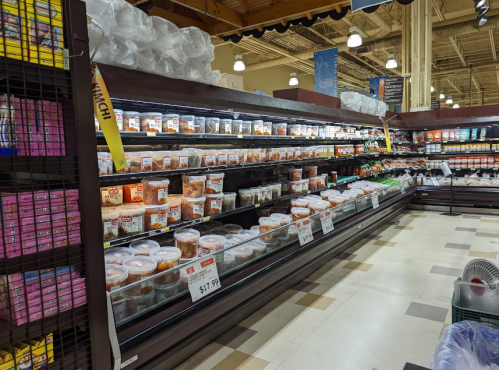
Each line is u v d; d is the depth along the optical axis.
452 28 11.71
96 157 1.50
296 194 3.85
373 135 6.12
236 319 2.77
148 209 2.21
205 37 2.36
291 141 4.20
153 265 2.05
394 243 4.88
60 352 1.44
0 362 1.27
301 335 2.59
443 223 6.00
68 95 1.43
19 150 1.34
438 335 2.54
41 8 1.33
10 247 1.29
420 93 8.12
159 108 2.54
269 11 5.91
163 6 5.68
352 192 4.54
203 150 2.67
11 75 1.28
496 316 1.70
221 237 2.66
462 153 7.11
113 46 1.83
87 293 1.49
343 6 5.41
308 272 3.77
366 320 2.78
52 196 1.39
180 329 1.97
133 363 1.72
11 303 1.31
